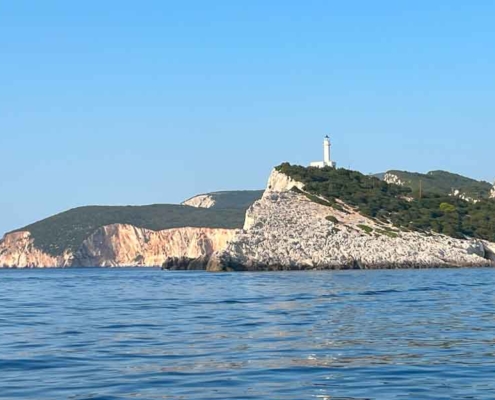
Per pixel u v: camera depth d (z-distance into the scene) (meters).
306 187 195.88
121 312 56.06
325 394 23.06
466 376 25.80
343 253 165.12
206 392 23.50
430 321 45.31
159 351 33.03
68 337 39.03
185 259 195.62
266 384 24.77
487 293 73.81
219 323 45.94
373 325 43.38
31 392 23.66
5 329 43.72
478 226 190.88
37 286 115.06
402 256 166.50
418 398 22.30
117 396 22.95
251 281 108.44
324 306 58.41
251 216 176.88
